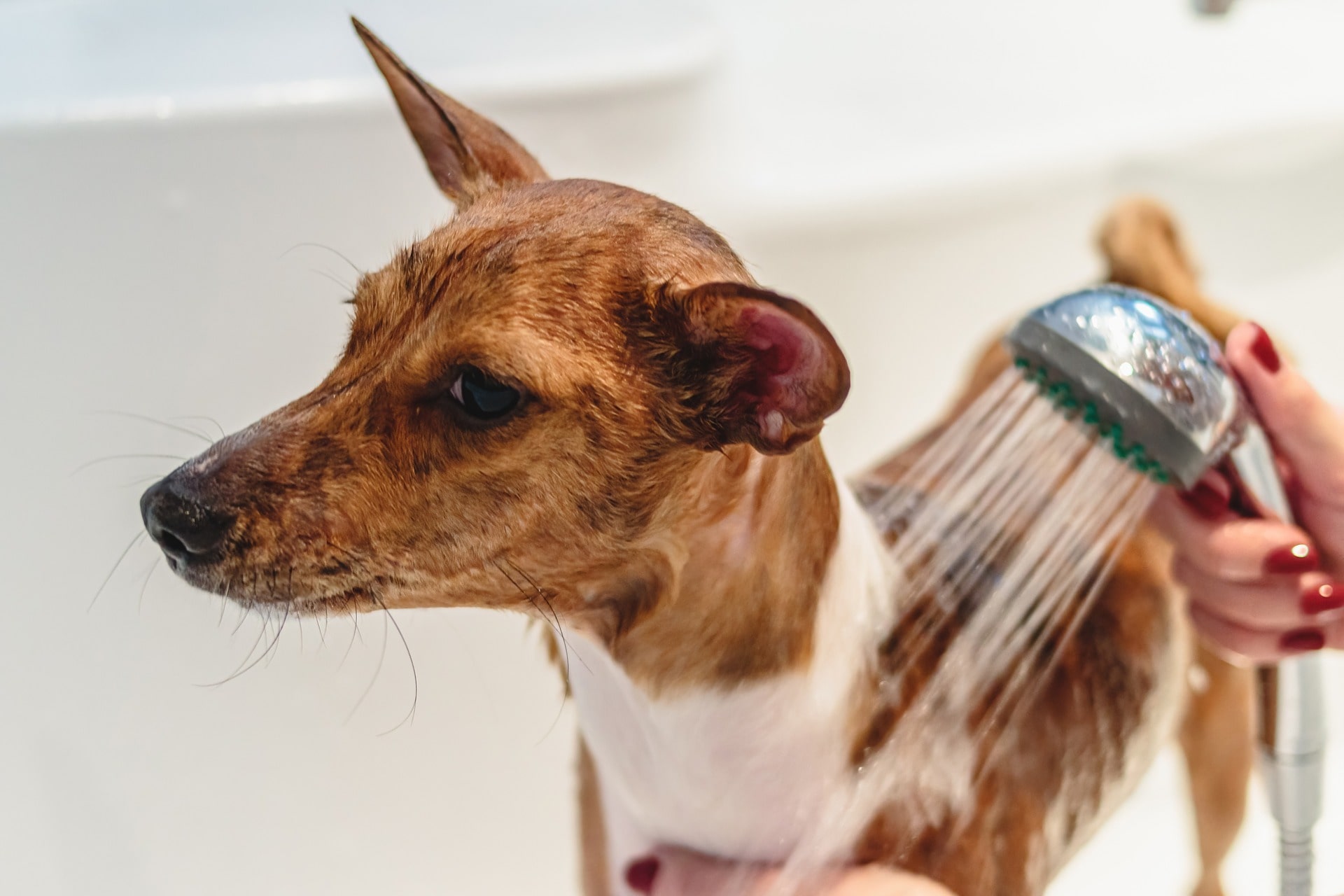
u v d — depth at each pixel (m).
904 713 0.72
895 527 0.76
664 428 0.64
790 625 0.68
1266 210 1.18
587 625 0.68
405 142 0.92
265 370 0.94
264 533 0.64
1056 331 0.67
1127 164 1.14
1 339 0.89
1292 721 0.73
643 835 0.75
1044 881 0.77
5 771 0.85
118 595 0.89
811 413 0.63
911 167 1.09
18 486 0.89
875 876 0.71
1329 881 0.93
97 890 0.86
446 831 0.93
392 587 0.65
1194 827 0.96
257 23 0.97
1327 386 1.19
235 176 0.92
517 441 0.64
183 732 0.89
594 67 0.96
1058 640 0.78
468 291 0.64
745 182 1.06
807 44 1.13
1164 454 0.66
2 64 0.95
